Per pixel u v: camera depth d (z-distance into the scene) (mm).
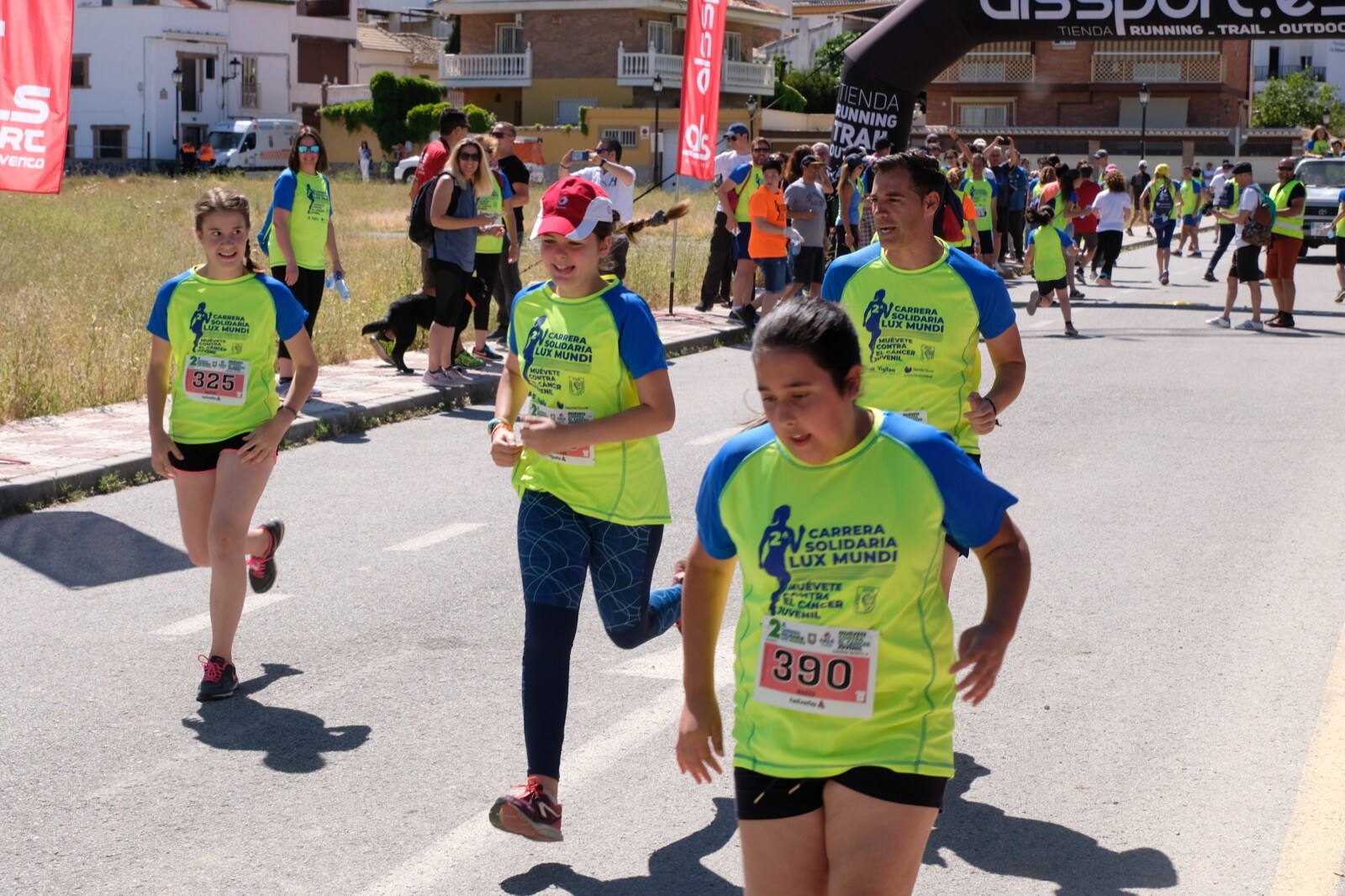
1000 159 25547
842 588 2922
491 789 4824
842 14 78312
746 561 3016
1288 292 17750
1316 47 95688
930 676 2963
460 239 12391
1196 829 4496
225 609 5605
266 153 61906
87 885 4133
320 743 5207
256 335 5652
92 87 65938
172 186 42219
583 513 4512
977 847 4391
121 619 6645
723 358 15477
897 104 21250
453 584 7207
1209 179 55188
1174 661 6016
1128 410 12000
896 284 4934
